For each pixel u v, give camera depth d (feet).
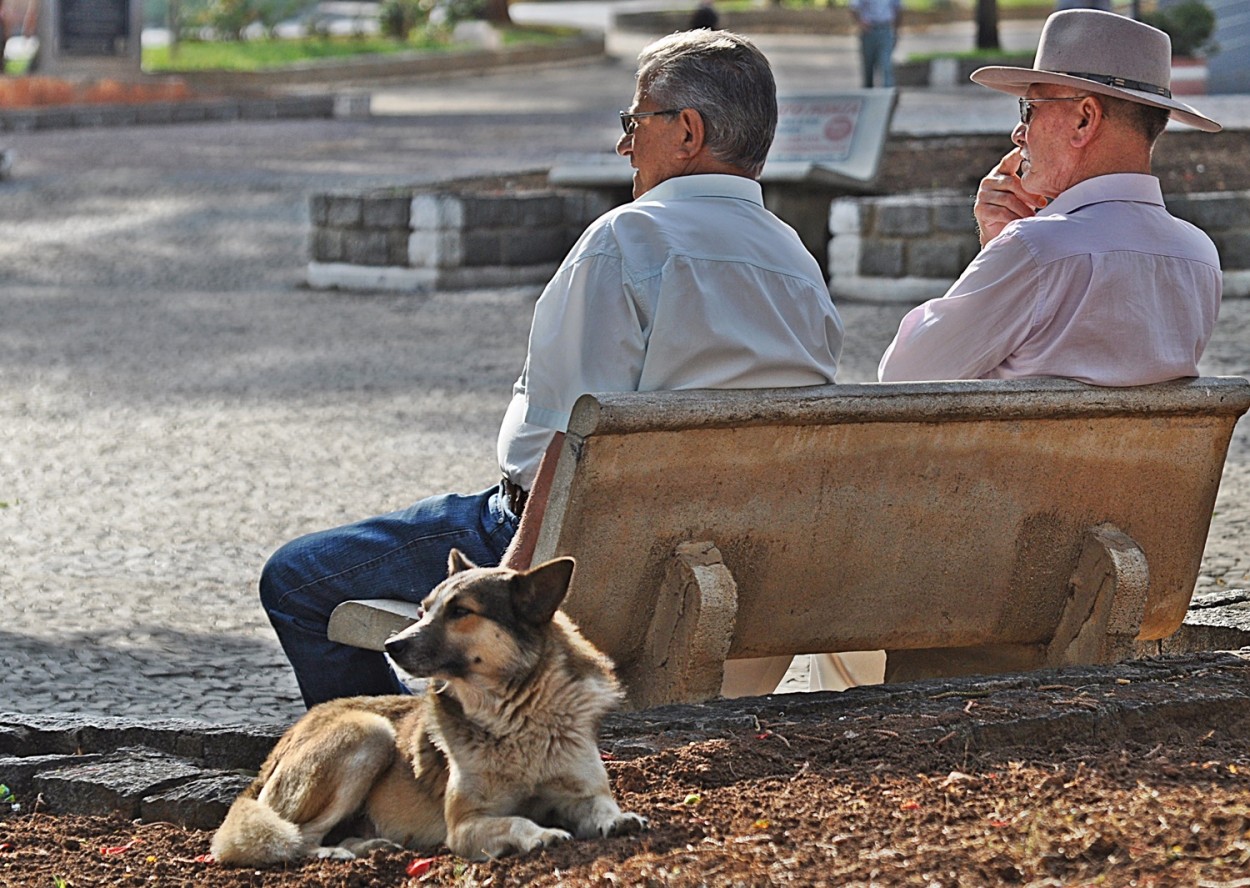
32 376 77.87
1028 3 322.75
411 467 58.44
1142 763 22.80
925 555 27.17
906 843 20.01
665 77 26.73
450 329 90.48
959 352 28.89
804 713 25.36
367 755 22.54
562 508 23.98
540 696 20.75
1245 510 49.06
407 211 104.01
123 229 124.98
